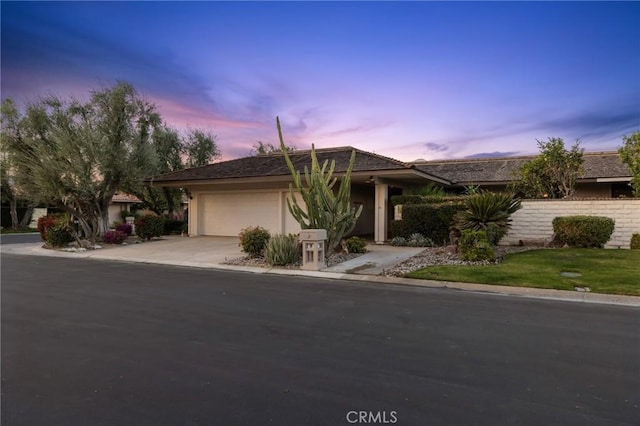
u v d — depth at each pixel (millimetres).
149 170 20125
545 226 14758
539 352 4668
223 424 3113
